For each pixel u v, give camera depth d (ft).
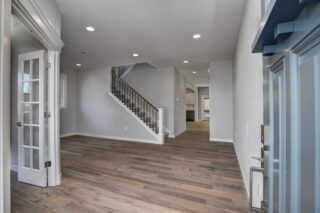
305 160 1.31
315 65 1.17
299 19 1.36
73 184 7.12
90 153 11.93
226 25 8.34
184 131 21.95
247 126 6.15
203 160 10.21
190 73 21.42
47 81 6.93
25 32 7.48
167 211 5.26
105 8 6.96
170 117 18.02
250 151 5.54
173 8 6.98
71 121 19.02
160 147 13.61
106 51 12.32
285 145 1.69
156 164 9.54
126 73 18.86
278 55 1.87
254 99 4.78
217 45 11.09
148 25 8.42
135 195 6.22
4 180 3.41
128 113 16.53
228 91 15.26
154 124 16.53
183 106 22.08
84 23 8.19
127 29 8.82
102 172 8.42
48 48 6.68
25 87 7.36
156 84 18.80
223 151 12.23
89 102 18.75
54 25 6.51
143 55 13.47
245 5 6.35
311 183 1.22
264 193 2.58
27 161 7.35
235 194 6.22
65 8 6.91
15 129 8.57
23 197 6.13
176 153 11.82
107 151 12.46
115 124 17.21
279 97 1.90
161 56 13.61
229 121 15.33
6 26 3.49
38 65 7.01
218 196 6.09
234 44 10.83
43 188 6.76
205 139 16.71
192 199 5.92
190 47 11.45
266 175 2.46
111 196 6.17
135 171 8.52
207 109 42.96
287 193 1.63
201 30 8.91
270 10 1.38
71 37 9.87
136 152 12.14
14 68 8.29
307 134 1.29
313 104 1.20
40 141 6.86
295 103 1.46
